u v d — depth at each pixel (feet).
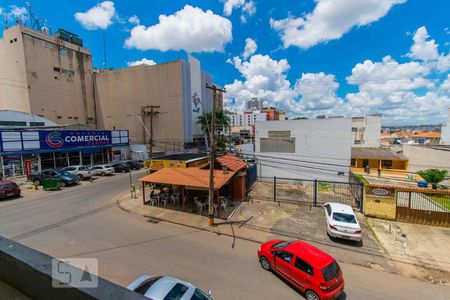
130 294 5.48
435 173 83.20
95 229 42.39
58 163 96.63
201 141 194.80
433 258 35.14
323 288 23.61
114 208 54.85
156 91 173.88
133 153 135.95
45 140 90.33
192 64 182.70
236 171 62.39
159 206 56.44
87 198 62.80
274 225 46.24
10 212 51.01
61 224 44.42
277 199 63.82
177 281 21.42
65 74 158.40
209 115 175.32
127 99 180.75
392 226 46.42
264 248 31.32
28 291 7.03
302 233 42.93
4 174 79.10
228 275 29.30
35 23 150.61
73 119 164.04
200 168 64.85
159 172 60.23
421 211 47.50
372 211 50.93
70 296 5.89
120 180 87.40
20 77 135.64
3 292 7.35
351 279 29.76
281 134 87.40
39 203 58.03
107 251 34.32
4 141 78.38
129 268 29.99
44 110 143.54
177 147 171.32
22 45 132.87
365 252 36.65
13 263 7.25
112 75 182.60
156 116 175.11
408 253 36.47
